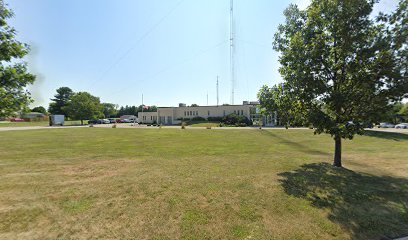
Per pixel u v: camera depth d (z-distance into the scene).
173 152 12.08
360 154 11.75
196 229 3.79
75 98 62.00
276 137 21.03
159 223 4.01
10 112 5.09
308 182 6.51
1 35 4.73
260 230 3.77
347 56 6.98
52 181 6.61
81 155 11.15
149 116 63.38
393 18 6.33
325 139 19.41
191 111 55.62
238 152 12.15
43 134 24.88
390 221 4.14
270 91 8.92
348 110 7.37
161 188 5.93
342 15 6.59
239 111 50.53
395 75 6.23
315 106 7.71
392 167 8.62
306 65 7.18
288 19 8.29
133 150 12.81
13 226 3.89
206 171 7.79
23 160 9.87
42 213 4.41
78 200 5.09
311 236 3.60
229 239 3.50
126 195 5.41
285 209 4.63
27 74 5.18
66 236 3.57
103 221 4.08
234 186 6.10
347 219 4.20
